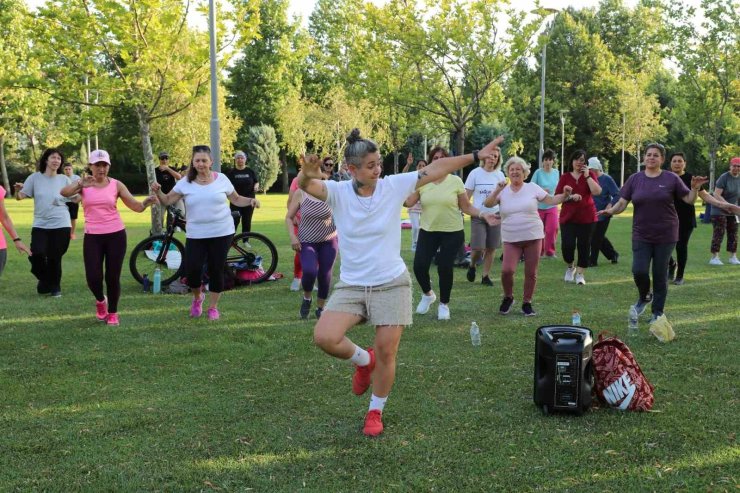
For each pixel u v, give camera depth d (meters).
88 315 7.60
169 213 9.43
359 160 3.99
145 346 6.26
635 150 49.34
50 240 8.59
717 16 24.62
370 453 3.87
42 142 40.56
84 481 3.53
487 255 9.61
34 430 4.22
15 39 32.50
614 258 11.80
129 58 12.83
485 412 4.51
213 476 3.59
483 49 18.78
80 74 13.05
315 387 5.06
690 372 5.34
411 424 4.30
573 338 4.41
